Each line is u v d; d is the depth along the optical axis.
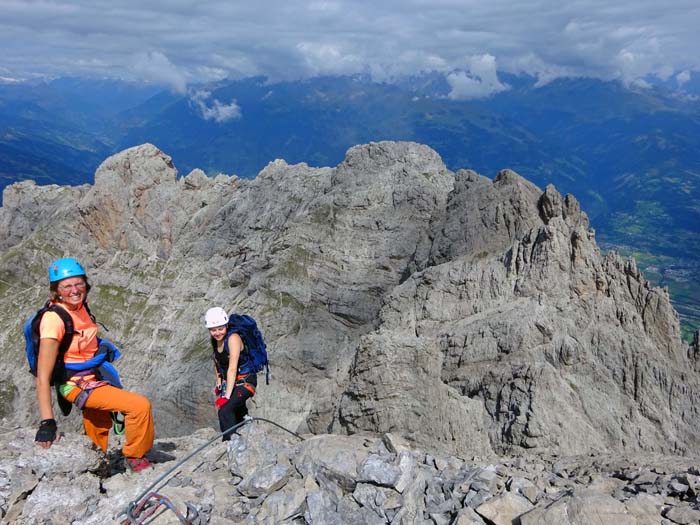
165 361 95.56
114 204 118.38
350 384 37.22
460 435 33.84
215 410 82.56
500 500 9.14
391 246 89.75
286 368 78.06
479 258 65.19
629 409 42.59
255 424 12.16
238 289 98.81
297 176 110.19
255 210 109.69
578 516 8.45
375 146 102.62
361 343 37.84
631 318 48.12
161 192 119.62
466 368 48.31
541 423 38.81
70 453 10.34
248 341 13.13
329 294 87.94
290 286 89.38
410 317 61.50
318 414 46.28
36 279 115.25
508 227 68.44
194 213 118.69
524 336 47.22
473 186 78.50
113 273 111.62
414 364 36.22
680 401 42.47
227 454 11.88
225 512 9.81
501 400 42.44
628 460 21.45
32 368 10.18
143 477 11.13
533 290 53.50
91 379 10.52
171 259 112.38
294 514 9.46
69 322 10.07
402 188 94.25
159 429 83.69
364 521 9.20
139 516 9.52
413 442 33.19
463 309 58.38
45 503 9.61
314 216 97.88
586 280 51.84
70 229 120.12
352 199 96.88
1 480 9.71
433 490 10.09
